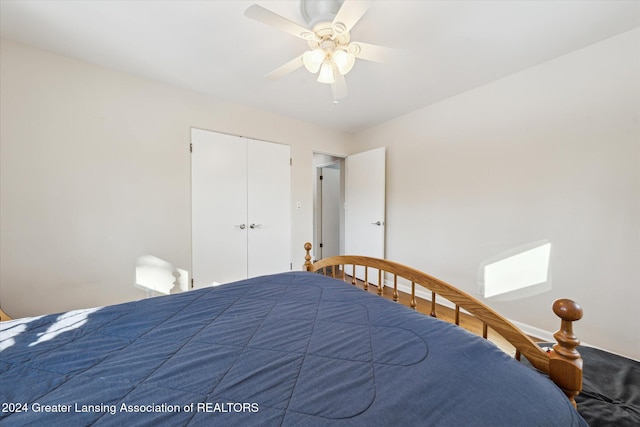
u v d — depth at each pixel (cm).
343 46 149
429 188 291
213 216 272
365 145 377
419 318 101
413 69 211
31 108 184
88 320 101
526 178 213
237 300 123
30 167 185
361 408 55
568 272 192
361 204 369
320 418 53
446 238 275
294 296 128
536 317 209
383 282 348
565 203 193
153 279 237
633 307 166
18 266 183
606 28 162
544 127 202
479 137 244
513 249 222
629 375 123
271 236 318
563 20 155
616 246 172
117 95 216
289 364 72
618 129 170
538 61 200
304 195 348
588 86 181
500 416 53
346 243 397
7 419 53
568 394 68
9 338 87
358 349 79
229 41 177
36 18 156
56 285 195
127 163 222
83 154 204
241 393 61
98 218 211
